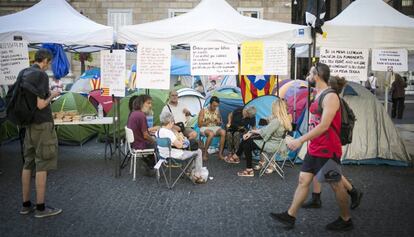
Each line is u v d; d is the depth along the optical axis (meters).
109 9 18.56
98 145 9.83
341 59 6.53
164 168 7.29
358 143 7.68
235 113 8.37
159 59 6.54
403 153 7.62
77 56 13.76
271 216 4.38
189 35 6.55
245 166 7.59
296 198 4.29
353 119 4.25
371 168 7.45
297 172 7.10
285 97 8.89
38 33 6.44
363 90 7.89
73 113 7.73
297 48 10.58
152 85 6.55
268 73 6.56
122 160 7.93
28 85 4.37
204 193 5.80
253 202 5.39
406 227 4.49
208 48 6.56
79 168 7.34
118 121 6.72
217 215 4.87
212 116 8.33
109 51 6.59
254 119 7.90
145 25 6.78
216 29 6.56
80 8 18.56
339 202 4.27
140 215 4.85
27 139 4.65
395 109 16.47
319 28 6.37
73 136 9.69
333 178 4.07
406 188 6.11
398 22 6.80
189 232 4.33
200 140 8.48
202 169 6.35
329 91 4.02
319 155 4.08
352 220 4.71
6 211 4.93
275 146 6.61
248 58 6.57
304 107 7.69
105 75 6.63
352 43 6.56
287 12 18.36
